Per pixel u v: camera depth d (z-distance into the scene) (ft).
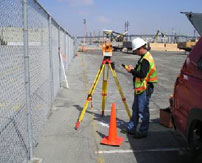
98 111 22.62
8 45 10.54
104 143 15.47
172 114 13.79
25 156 13.01
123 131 17.56
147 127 16.52
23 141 13.39
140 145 15.49
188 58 12.81
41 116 17.72
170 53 139.54
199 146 11.66
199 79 11.27
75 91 31.35
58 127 18.37
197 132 11.70
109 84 36.88
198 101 10.77
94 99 27.40
